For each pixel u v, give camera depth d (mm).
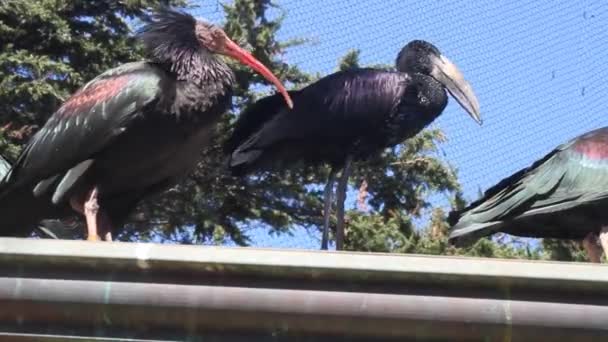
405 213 15625
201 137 9039
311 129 11570
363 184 14789
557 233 10266
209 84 9016
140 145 8812
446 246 14016
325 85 11789
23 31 14969
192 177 15297
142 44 9781
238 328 5531
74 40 15109
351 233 14570
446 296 5496
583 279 5434
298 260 5473
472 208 10164
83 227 9844
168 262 5496
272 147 11578
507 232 10281
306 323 5500
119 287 5527
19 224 9320
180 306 5500
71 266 5547
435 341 5527
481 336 5508
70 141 8773
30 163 8883
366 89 11789
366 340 5531
